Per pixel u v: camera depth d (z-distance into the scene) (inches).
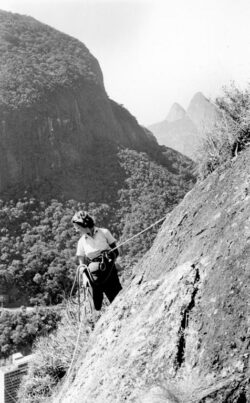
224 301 91.1
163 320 101.8
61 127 4886.8
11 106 4579.2
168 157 5511.8
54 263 3063.5
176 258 124.2
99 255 155.8
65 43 6338.6
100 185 4392.2
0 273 2920.8
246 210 107.3
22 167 4298.7
